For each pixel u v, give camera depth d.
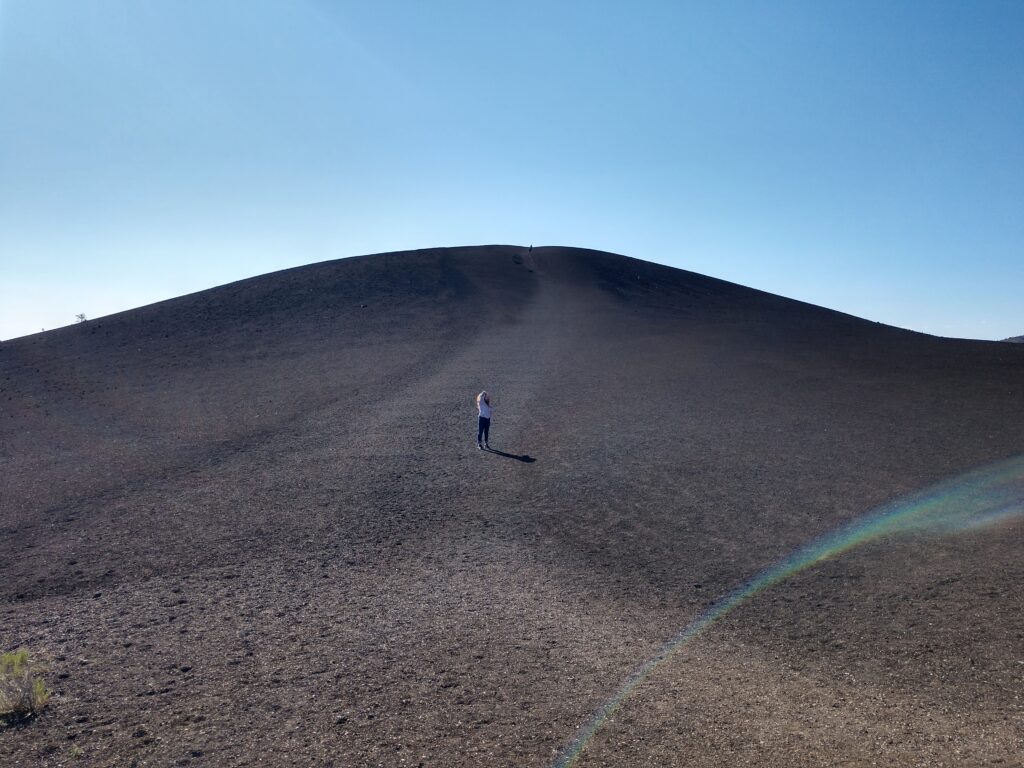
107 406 30.94
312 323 50.78
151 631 10.26
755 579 12.02
